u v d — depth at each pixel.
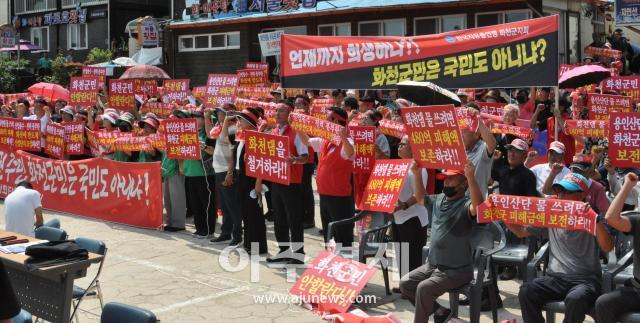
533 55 8.01
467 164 5.48
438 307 6.35
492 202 5.48
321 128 7.82
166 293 7.65
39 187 12.52
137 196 10.98
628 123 6.59
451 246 5.68
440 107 5.53
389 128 8.27
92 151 12.57
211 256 9.19
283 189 8.35
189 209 11.81
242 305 7.19
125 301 7.41
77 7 31.33
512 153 7.13
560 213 5.27
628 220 5.14
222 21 22.78
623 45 19.22
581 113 11.16
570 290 5.40
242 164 8.95
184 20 24.73
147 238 10.29
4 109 17.48
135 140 11.02
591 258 5.44
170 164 10.68
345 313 6.30
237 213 9.61
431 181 7.19
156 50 25.56
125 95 14.20
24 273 5.93
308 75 9.45
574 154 9.72
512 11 17.61
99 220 11.52
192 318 6.83
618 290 5.17
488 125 8.42
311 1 20.34
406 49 8.82
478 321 5.71
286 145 8.00
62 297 5.58
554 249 5.59
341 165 7.96
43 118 13.62
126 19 30.70
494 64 8.26
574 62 19.77
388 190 6.71
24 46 30.59
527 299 5.54
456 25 18.48
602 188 6.90
